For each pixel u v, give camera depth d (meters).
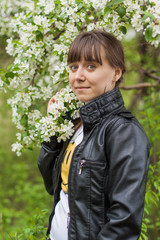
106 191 0.99
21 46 1.50
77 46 1.09
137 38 2.02
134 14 1.28
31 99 1.53
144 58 2.91
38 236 1.65
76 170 1.05
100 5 1.32
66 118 1.35
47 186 1.50
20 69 1.43
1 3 2.14
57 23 1.48
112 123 1.03
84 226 1.00
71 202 1.05
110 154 0.98
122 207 0.91
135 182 0.93
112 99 1.08
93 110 1.07
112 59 1.09
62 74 1.42
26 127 1.53
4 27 2.13
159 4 1.18
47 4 1.48
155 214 2.46
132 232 0.92
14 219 3.92
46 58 1.68
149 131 2.37
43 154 1.41
